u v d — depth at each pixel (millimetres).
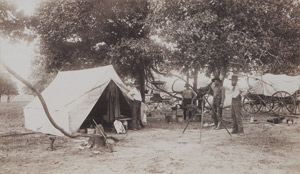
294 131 11484
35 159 7281
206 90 16406
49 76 25953
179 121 15359
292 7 16797
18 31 16344
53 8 17094
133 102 12625
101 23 18781
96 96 11672
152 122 15508
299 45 18641
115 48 18109
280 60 19016
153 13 16844
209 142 9359
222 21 15586
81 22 17875
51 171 6227
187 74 19359
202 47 15922
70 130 10742
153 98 21188
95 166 6602
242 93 10812
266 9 15422
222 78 17641
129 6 17953
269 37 16734
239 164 6715
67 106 11102
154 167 6488
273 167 6461
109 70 12430
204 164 6723
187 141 9602
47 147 8727
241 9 15531
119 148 8562
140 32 19562
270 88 17188
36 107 12492
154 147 8680
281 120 14539
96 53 20016
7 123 15281
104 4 17531
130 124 13266
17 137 10578
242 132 10828
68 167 6531
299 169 6301
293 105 16797
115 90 12469
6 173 6090
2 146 8898
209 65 18641
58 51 19047
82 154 7805
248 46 16109
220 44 16234
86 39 19219
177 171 6176
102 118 13367
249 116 17328
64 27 17156
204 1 15352
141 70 19734
